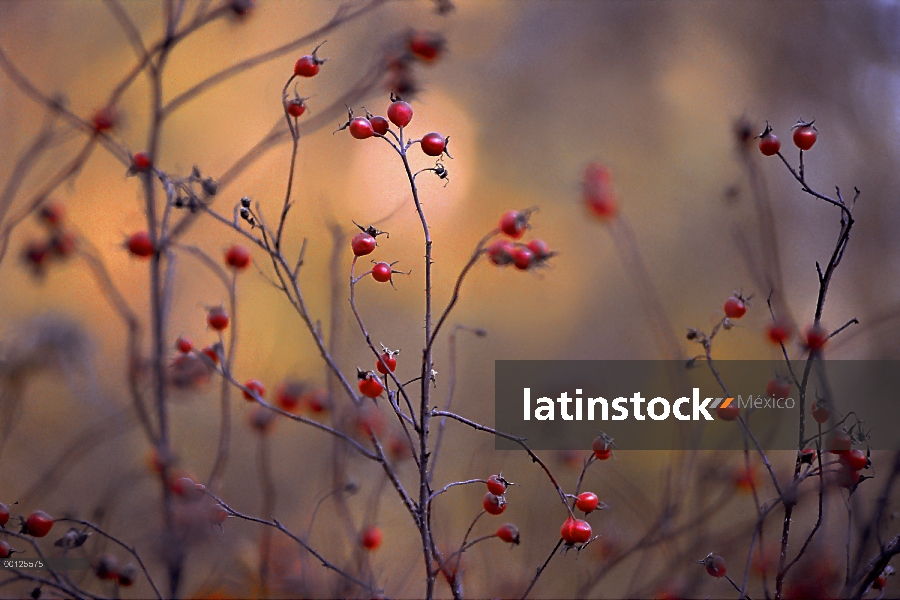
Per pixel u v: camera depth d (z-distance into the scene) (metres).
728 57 2.40
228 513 1.29
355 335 1.88
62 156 1.68
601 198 1.99
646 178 2.38
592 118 2.52
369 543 1.36
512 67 2.55
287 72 2.09
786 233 2.03
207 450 1.63
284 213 1.25
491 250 1.23
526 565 1.44
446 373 1.98
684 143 2.41
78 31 1.90
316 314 1.89
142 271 1.72
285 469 1.61
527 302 2.24
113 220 1.69
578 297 2.23
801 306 1.86
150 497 1.44
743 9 2.37
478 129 2.50
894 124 2.08
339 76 2.09
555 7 2.57
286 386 1.35
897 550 1.23
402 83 1.37
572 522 1.23
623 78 2.56
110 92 1.77
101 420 1.49
